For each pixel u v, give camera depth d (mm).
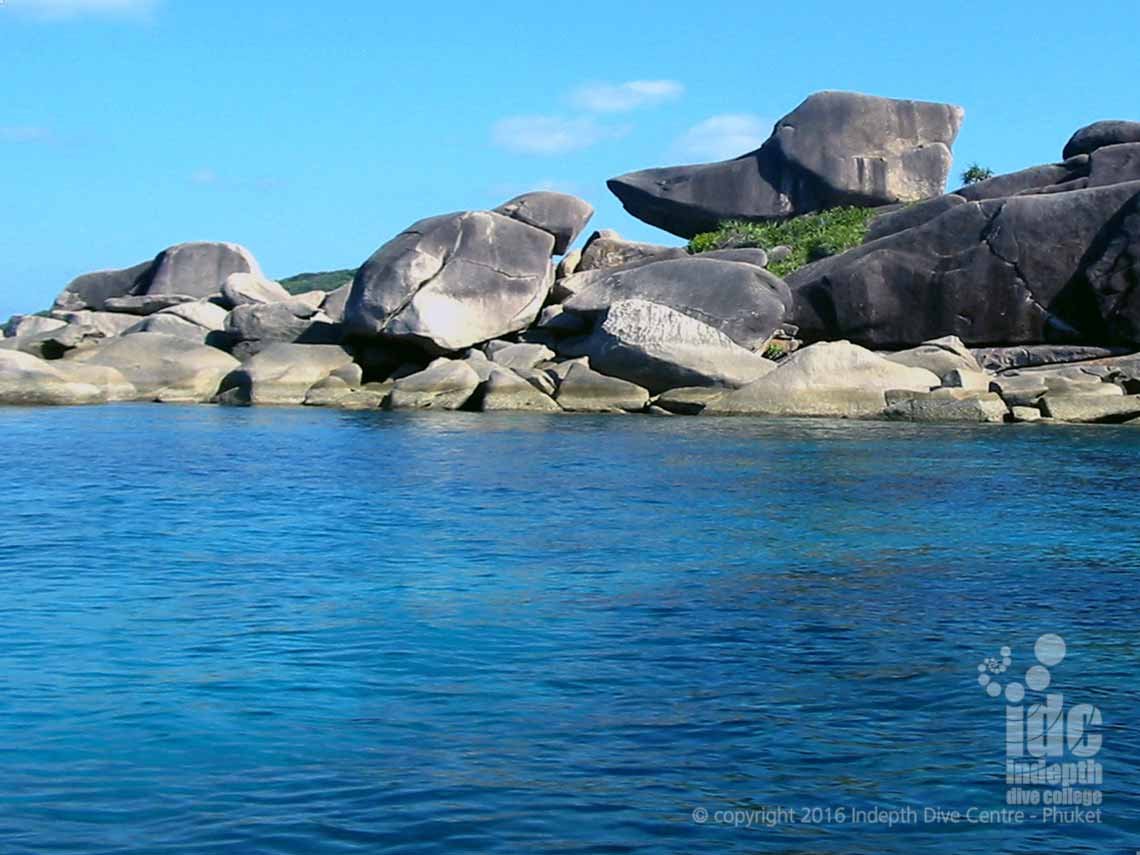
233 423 34156
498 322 41375
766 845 7211
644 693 9852
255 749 8648
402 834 7336
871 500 20125
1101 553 15664
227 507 19484
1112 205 40188
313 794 7891
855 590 13484
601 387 38125
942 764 8406
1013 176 45062
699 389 37188
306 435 30828
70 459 25906
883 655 10930
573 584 13758
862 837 7316
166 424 33781
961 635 11609
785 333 42219
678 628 11812
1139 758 8523
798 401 36094
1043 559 15258
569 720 9227
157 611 12516
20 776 8164
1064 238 40250
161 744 8734
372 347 42125
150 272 55469
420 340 40438
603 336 38906
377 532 17172
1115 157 43469
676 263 40938
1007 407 35500
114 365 42875
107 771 8258
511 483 22188
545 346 41125
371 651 11023
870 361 36531
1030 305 40438
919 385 36438
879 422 34656
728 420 35031
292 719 9250
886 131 49438
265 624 11977
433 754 8555
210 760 8445
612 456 26234
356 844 7215
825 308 41875
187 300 51688
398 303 40750
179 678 10234
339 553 15625
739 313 39844
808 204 49719
